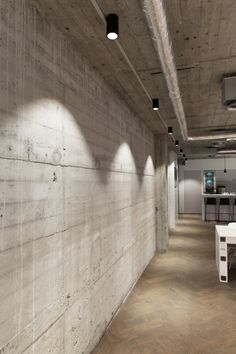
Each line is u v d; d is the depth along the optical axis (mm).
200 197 13023
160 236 6094
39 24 1756
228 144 8305
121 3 1721
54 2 1704
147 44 2244
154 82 3059
